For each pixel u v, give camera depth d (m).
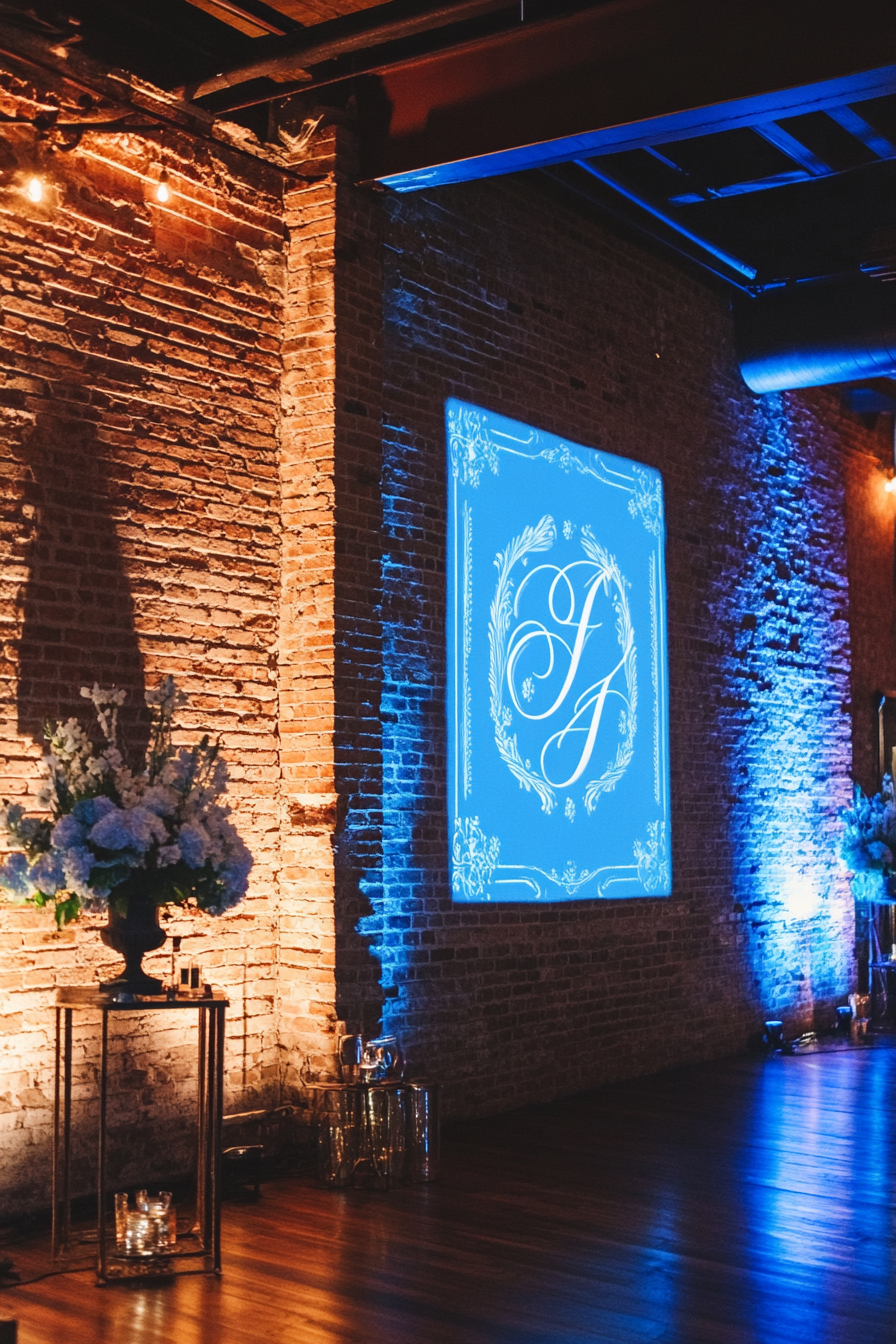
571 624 7.46
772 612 9.42
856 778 10.47
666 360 8.42
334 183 6.00
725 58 5.37
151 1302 3.94
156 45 5.61
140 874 4.43
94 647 5.21
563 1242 4.51
